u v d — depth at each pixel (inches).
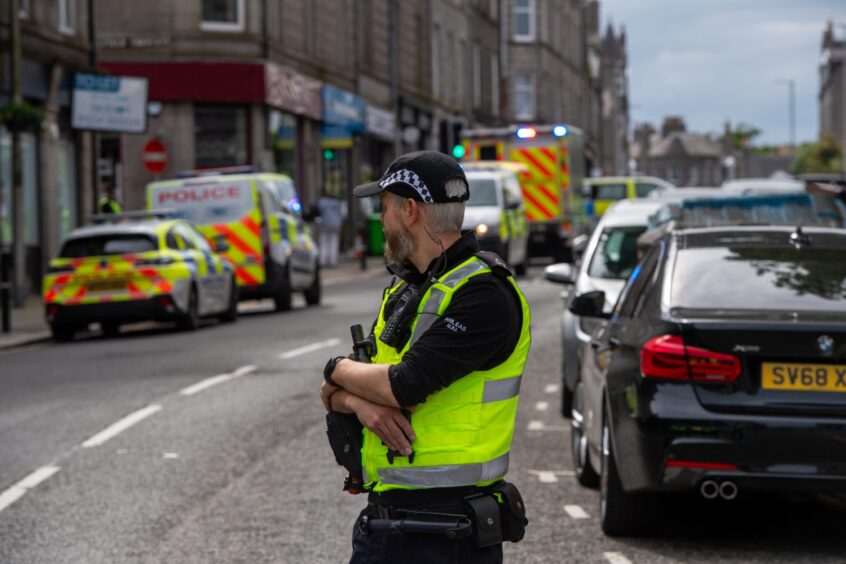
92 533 373.4
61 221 1476.4
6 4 1312.7
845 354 328.2
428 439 182.9
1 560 345.4
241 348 840.3
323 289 1508.4
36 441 518.0
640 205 652.1
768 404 329.7
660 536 366.3
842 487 327.0
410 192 185.3
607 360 378.3
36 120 1168.2
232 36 1812.3
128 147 1785.2
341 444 187.3
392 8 2198.6
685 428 330.3
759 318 336.5
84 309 944.3
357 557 187.3
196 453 489.7
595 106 5251.0
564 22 4281.5
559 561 339.3
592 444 402.6
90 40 1534.2
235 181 1144.2
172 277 956.0
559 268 603.2
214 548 355.6
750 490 331.3
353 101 2239.2
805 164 7175.2
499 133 1824.6
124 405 604.4
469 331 180.4
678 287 359.9
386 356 187.5
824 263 365.7
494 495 185.8
